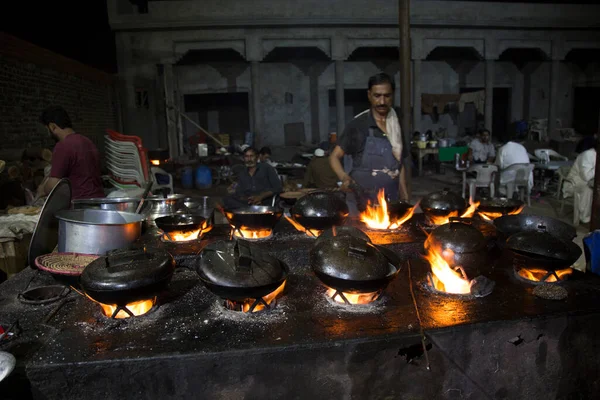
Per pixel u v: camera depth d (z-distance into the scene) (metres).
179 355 1.79
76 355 1.79
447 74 15.95
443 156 12.67
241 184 5.40
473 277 2.34
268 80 14.92
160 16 12.52
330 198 3.22
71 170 3.56
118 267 2.01
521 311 2.12
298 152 14.02
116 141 6.25
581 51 16.42
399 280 2.58
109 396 1.79
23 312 2.24
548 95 15.54
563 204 7.29
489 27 13.95
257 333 1.97
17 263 3.47
